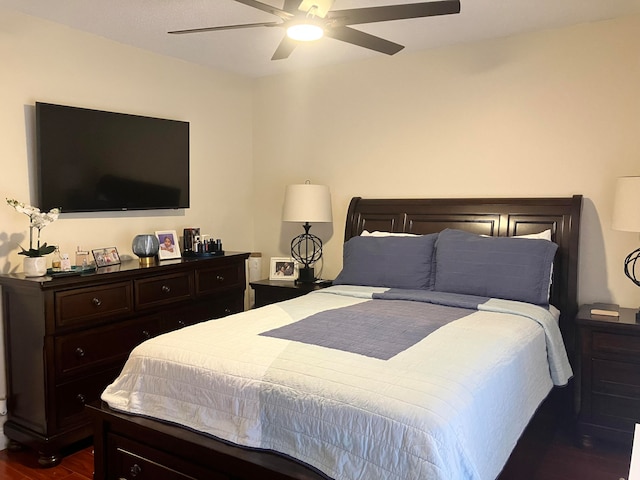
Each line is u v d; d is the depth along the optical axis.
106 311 2.99
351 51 3.82
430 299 2.98
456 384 1.70
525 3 2.90
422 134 3.83
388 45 2.68
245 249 4.66
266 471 1.71
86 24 3.19
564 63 3.29
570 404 3.17
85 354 2.92
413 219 3.75
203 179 4.23
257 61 4.06
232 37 3.45
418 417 1.53
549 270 2.99
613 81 3.16
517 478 2.07
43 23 3.10
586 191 3.28
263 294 4.09
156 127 3.73
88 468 2.79
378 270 3.41
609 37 3.15
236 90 4.49
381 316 2.57
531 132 3.43
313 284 4.03
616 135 3.17
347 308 2.78
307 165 4.39
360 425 1.60
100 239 3.48
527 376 2.24
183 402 2.01
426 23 3.21
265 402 1.80
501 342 2.19
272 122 4.55
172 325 3.45
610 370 2.81
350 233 3.99
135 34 3.38
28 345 2.82
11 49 2.96
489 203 3.50
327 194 4.07
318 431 1.67
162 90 3.85
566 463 2.75
